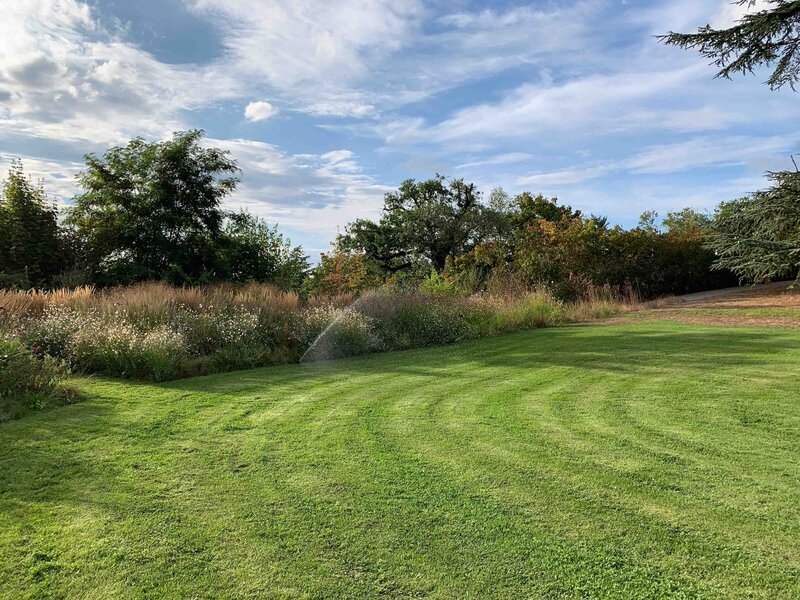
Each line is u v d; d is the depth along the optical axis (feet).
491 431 14.19
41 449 13.02
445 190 116.67
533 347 29.09
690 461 11.75
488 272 65.31
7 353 18.66
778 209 56.49
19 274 46.09
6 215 48.62
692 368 21.48
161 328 26.43
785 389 17.75
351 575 7.80
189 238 57.57
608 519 9.24
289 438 13.88
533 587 7.43
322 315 31.89
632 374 20.85
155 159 57.26
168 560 8.23
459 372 22.77
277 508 9.87
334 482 11.00
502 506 9.80
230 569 7.98
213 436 14.06
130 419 15.62
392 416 15.87
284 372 23.67
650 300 63.72
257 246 62.18
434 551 8.37
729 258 62.23
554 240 64.44
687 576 7.59
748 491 10.20
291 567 8.01
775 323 36.22
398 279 74.74
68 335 24.32
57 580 7.75
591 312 46.42
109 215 55.01
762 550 8.19
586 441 13.21
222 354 25.82
